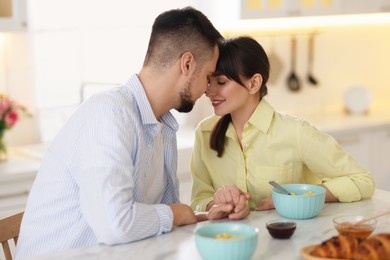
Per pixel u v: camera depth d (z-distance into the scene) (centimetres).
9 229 207
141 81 197
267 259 157
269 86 463
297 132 217
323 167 217
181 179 372
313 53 482
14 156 373
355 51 506
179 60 192
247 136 222
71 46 418
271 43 459
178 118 454
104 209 171
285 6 403
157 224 178
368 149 444
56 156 194
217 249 150
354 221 173
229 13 399
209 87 213
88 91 427
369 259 142
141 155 193
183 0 438
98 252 168
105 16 426
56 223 194
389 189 459
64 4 412
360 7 436
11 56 397
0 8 358
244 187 226
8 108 361
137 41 439
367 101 489
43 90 411
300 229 181
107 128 180
